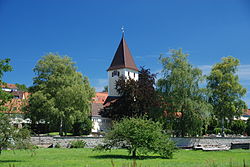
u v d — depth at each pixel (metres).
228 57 62.59
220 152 33.47
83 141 39.31
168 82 44.78
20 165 18.61
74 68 51.59
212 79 61.41
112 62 81.62
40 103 45.66
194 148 38.56
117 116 49.56
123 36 81.75
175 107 43.56
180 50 46.31
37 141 37.78
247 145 39.91
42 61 49.25
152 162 21.17
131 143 24.67
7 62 27.03
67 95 45.66
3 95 26.02
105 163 20.05
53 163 20.12
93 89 55.50
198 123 43.25
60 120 47.69
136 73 82.19
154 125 25.66
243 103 59.22
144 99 47.09
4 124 20.00
